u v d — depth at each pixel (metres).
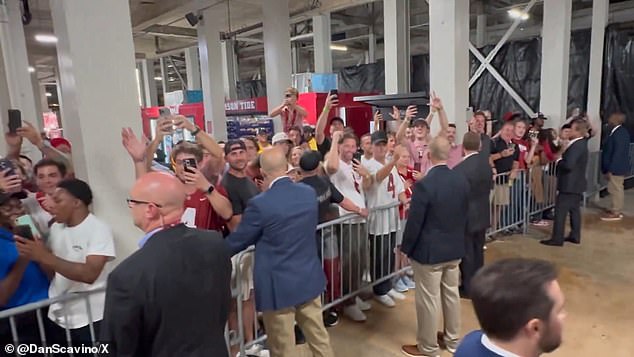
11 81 6.60
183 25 11.57
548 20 6.78
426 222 2.68
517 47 8.68
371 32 12.39
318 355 2.39
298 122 5.37
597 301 3.64
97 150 2.59
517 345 1.01
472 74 9.62
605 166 6.21
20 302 2.02
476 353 1.06
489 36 11.37
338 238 3.34
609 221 6.00
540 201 5.94
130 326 1.35
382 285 3.72
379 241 3.67
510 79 8.83
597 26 7.13
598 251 4.81
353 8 11.94
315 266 2.35
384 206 3.61
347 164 3.55
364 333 3.27
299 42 14.03
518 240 5.29
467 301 3.67
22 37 6.63
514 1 10.38
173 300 1.40
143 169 2.52
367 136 3.84
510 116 5.86
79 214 2.04
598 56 7.13
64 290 2.09
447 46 5.13
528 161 5.52
